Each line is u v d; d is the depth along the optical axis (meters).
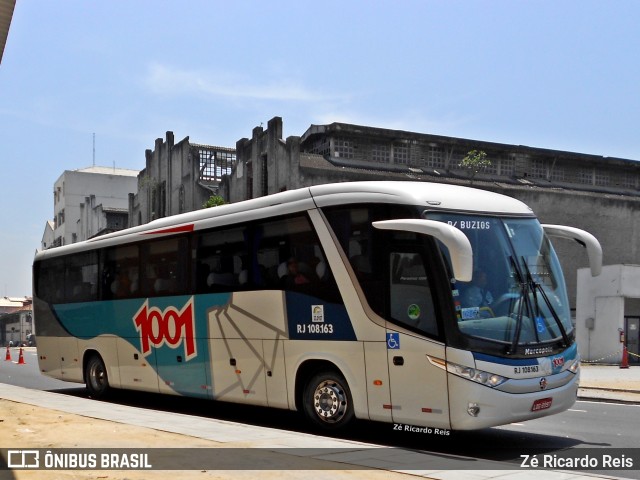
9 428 9.94
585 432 11.47
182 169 51.41
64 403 13.88
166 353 13.85
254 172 40.59
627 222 42.41
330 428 10.53
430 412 9.21
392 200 9.88
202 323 12.93
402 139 40.78
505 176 44.41
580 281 32.03
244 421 12.79
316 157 39.12
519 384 9.16
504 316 9.43
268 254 11.70
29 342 73.94
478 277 9.48
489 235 9.86
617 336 30.05
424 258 9.38
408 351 9.46
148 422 10.98
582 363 30.41
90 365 16.45
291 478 6.98
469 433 11.28
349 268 10.31
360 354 10.03
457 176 41.44
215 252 12.83
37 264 18.88
